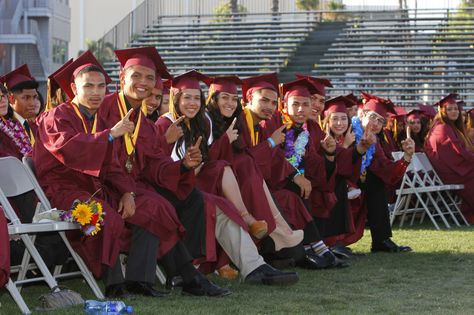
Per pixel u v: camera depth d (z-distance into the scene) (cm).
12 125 644
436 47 2470
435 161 1138
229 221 579
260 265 582
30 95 711
